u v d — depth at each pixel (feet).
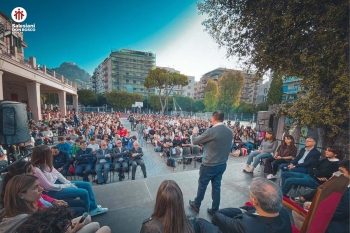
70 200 7.24
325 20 9.11
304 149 11.35
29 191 4.32
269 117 18.34
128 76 229.04
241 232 3.85
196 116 118.01
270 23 10.76
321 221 4.46
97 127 35.83
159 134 35.45
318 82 10.29
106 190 9.89
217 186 7.41
